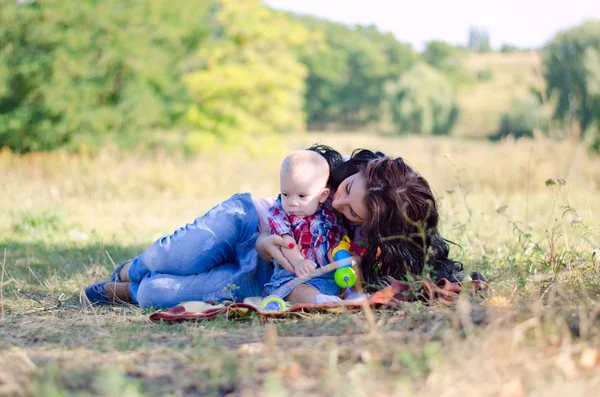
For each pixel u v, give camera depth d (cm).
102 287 389
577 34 3080
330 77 7462
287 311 312
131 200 1058
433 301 312
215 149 1575
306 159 346
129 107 1564
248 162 1452
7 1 1489
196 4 1703
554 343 238
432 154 1505
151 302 367
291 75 1731
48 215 734
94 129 1518
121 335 290
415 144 4031
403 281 329
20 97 1530
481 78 9156
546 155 1178
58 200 937
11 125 1489
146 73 1590
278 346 259
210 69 1711
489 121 6303
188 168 1298
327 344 256
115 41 1559
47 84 1498
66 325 321
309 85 7488
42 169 1248
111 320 334
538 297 327
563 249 471
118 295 388
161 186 1170
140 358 248
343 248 347
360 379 215
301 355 242
